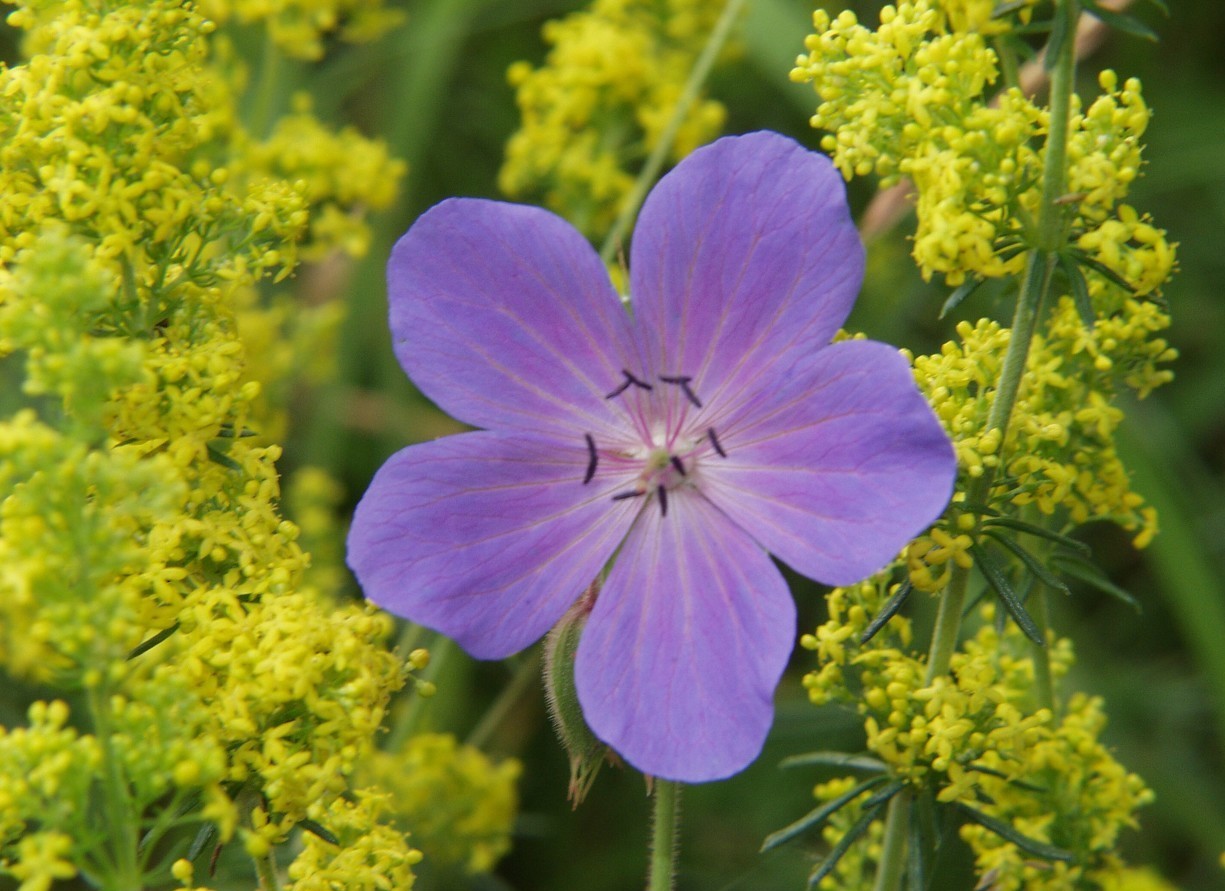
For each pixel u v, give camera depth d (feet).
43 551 0.82
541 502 0.89
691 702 0.87
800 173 0.88
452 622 0.87
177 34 0.90
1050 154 0.87
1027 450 0.90
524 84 1.16
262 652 0.86
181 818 0.84
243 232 0.92
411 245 0.88
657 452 0.89
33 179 0.89
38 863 0.82
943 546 0.88
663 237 0.89
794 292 0.88
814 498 0.86
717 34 1.11
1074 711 0.97
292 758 0.85
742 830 1.17
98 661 0.82
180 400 0.88
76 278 0.82
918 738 0.89
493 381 0.89
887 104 0.88
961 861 0.99
